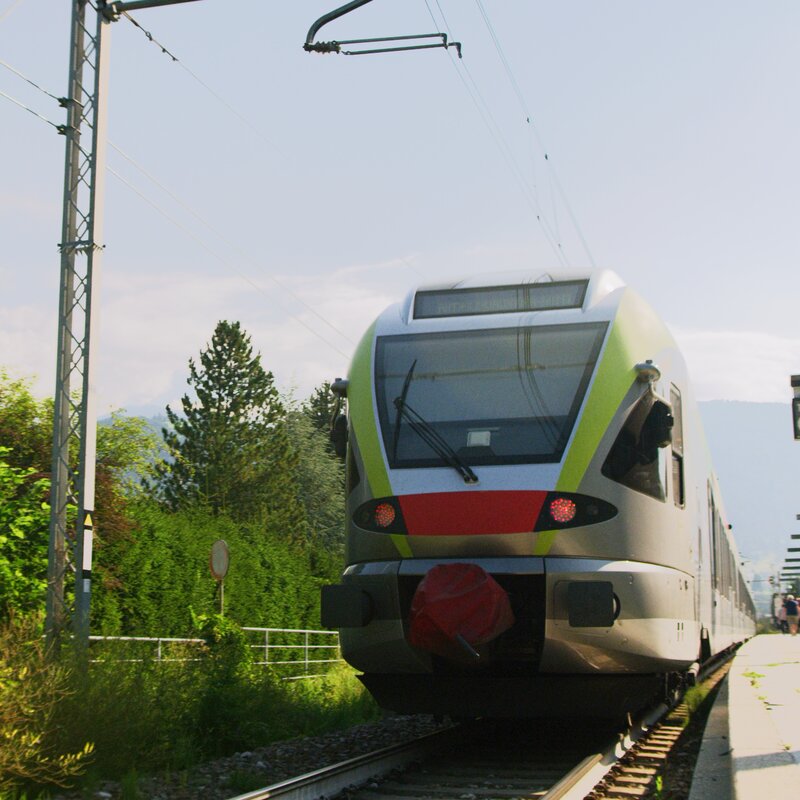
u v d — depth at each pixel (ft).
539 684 31.83
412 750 32.01
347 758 34.17
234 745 36.11
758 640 124.98
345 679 58.59
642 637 31.09
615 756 30.25
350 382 35.32
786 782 20.04
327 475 189.26
